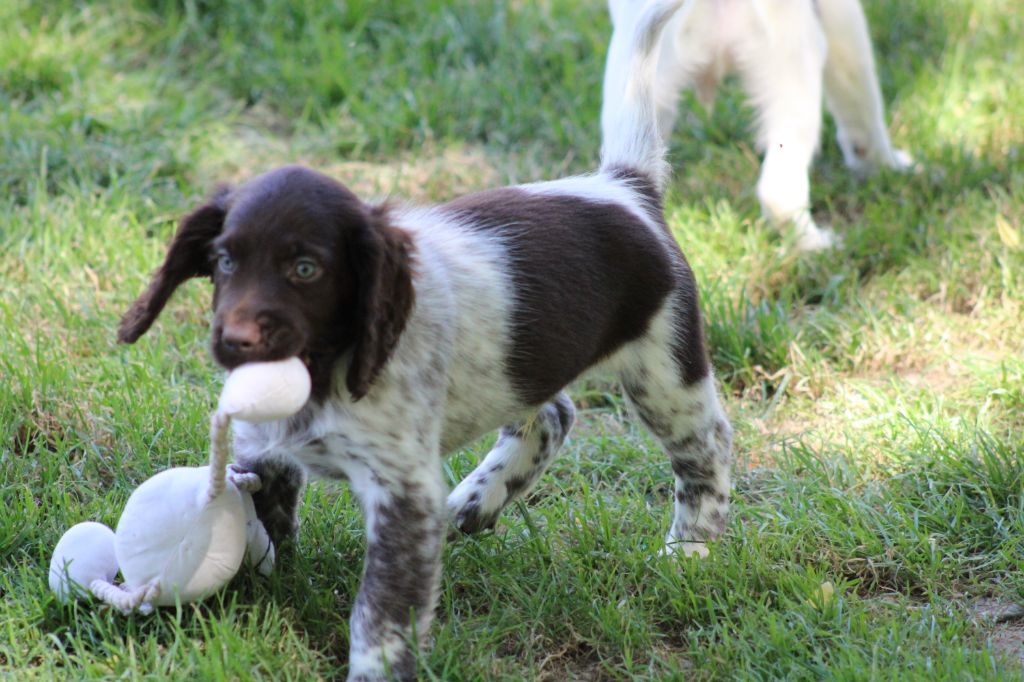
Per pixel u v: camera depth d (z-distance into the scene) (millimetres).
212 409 8172
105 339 8969
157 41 13758
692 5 9914
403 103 12883
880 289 10188
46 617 6215
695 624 6566
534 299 6172
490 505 7266
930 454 7980
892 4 15523
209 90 13242
